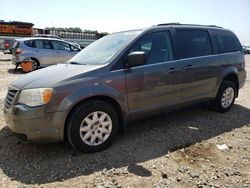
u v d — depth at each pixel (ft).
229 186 11.07
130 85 14.25
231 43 20.70
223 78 19.49
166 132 16.44
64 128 12.75
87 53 16.37
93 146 13.44
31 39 46.03
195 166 12.56
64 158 13.03
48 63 46.91
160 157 13.35
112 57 14.19
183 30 17.42
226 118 19.22
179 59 16.60
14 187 10.84
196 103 18.20
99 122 13.53
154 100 15.46
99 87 13.23
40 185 10.97
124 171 11.99
